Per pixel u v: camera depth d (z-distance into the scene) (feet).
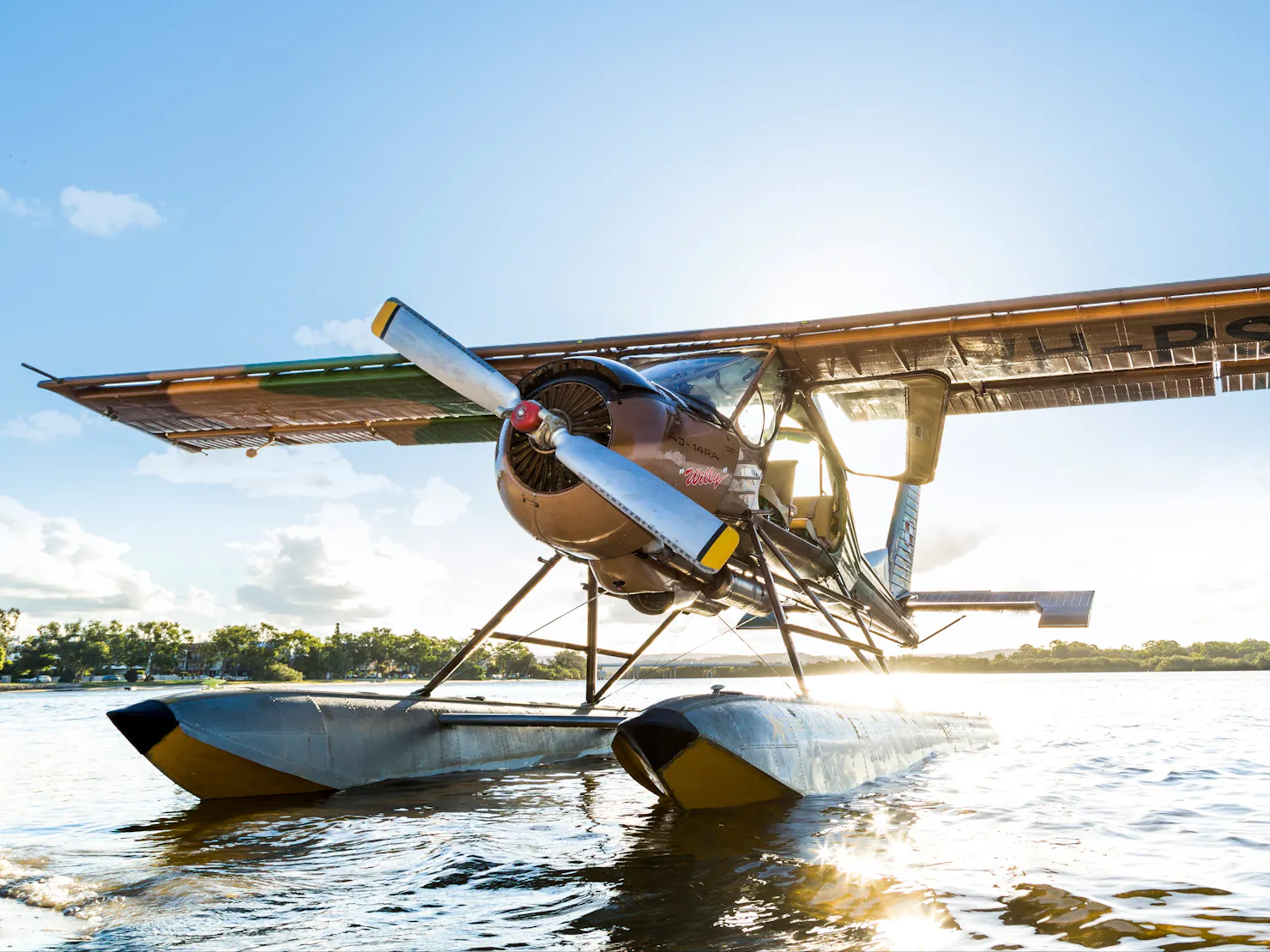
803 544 23.70
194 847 13.99
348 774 20.11
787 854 12.58
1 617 401.08
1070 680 259.39
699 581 20.06
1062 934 8.75
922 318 23.02
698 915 9.57
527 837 14.26
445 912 9.91
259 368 26.68
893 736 22.30
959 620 36.32
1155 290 21.65
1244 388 26.71
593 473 16.83
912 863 12.01
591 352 25.32
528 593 22.35
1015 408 28.91
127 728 17.57
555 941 8.78
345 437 32.01
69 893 10.96
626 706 29.32
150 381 27.66
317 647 429.38
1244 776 22.16
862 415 28.66
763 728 16.72
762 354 23.52
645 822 15.49
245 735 18.42
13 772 27.58
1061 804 17.28
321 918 9.73
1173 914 9.47
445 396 27.89
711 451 19.25
